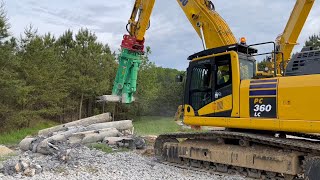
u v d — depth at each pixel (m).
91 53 28.22
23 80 21.34
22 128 21.75
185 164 9.36
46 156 10.59
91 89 26.84
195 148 9.00
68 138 12.27
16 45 22.33
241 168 8.19
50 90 23.72
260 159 7.68
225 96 8.38
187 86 9.41
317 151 6.93
